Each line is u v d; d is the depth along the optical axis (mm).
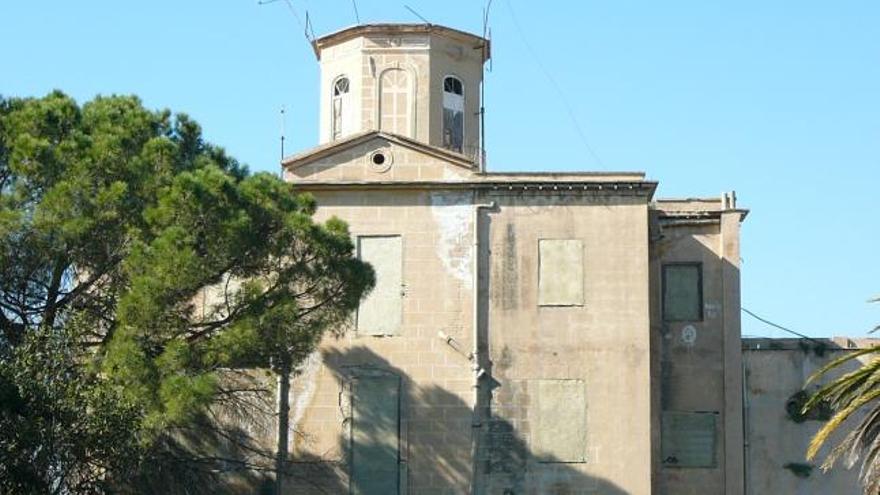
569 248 48312
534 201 48562
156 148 40406
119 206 39156
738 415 50531
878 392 33094
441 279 48188
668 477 50188
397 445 47281
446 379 47656
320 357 47812
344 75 55125
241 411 45656
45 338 37562
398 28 54531
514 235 48375
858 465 51969
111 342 38438
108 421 36719
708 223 51938
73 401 36625
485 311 47969
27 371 36500
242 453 46812
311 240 41062
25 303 40125
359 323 47969
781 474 52031
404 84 54406
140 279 37875
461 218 48438
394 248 48375
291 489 46938
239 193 40188
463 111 55094
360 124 54250
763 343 52844
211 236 39406
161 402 37406
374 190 48625
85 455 36781
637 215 48406
